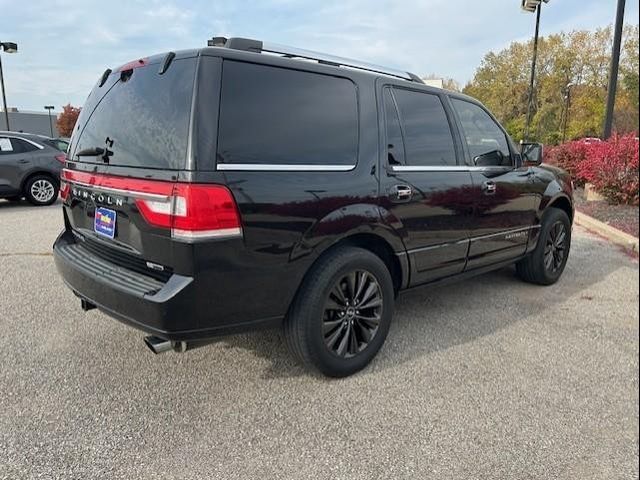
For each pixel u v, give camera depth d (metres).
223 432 2.48
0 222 7.99
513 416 2.64
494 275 5.32
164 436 2.44
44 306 4.12
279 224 2.55
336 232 2.80
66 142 10.72
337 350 2.96
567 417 2.63
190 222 2.30
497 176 4.02
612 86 11.42
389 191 3.10
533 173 4.49
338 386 2.93
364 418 2.61
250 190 2.44
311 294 2.76
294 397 2.80
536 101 41.88
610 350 3.44
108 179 2.73
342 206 2.82
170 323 2.37
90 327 3.71
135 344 3.44
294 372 3.09
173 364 3.16
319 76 2.87
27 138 9.74
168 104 2.48
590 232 7.81
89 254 3.07
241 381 2.97
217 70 2.45
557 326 3.87
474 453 2.34
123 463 2.24
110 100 2.95
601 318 4.04
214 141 2.37
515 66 44.50
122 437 2.42
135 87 2.75
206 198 2.31
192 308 2.38
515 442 2.42
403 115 3.34
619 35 11.20
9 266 5.30
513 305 4.35
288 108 2.68
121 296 2.52
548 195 4.62
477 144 3.92
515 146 4.43
